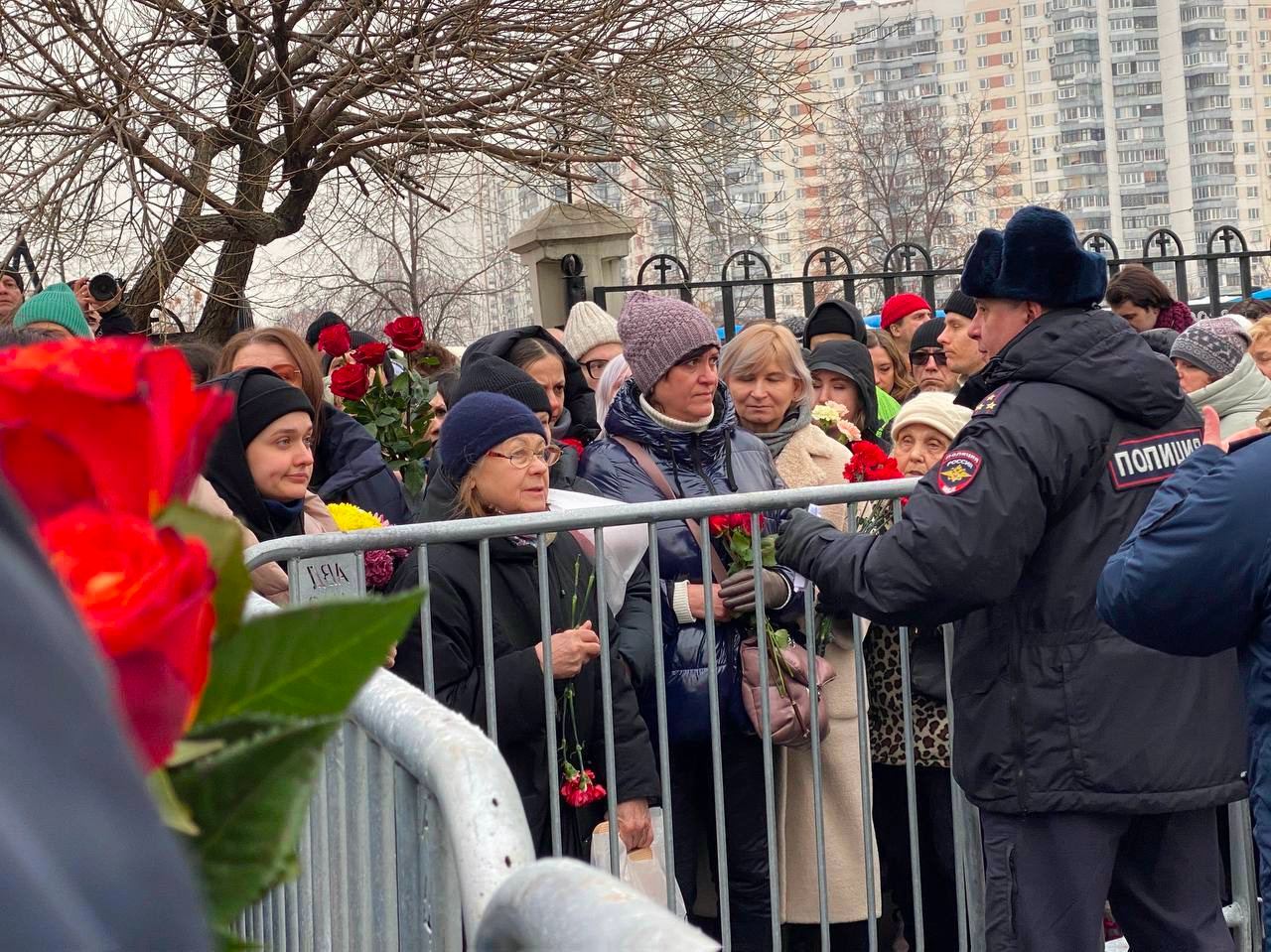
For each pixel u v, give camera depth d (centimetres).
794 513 277
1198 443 260
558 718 281
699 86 885
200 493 247
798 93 968
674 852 307
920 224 2459
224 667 61
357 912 138
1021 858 259
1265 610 215
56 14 750
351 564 256
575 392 477
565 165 868
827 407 418
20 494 51
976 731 262
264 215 851
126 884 38
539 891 74
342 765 141
